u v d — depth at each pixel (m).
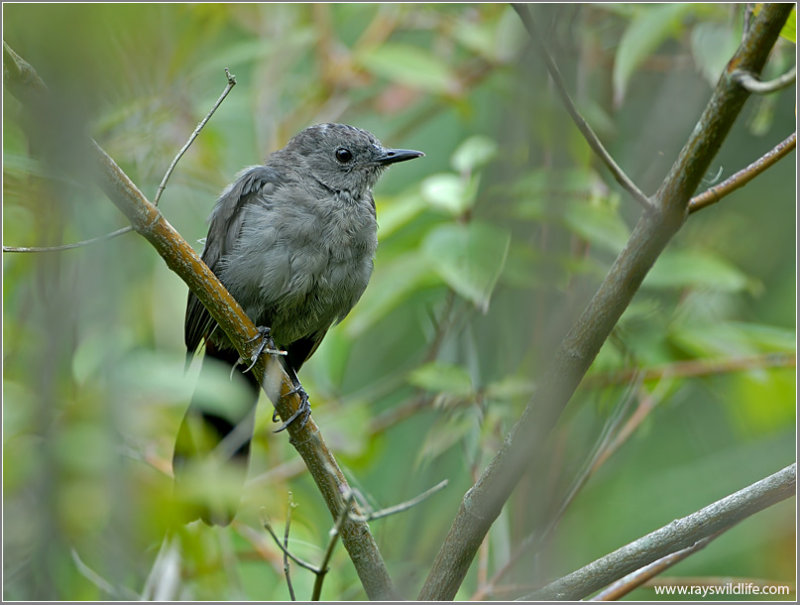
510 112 11.05
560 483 8.89
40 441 7.07
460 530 6.95
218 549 9.41
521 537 8.80
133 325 9.92
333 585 9.29
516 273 9.83
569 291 9.81
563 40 11.04
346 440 10.32
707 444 12.62
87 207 7.30
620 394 10.41
